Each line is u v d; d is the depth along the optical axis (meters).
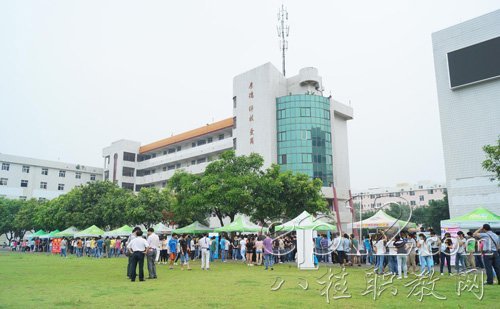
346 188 50.66
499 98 27.62
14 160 64.88
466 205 28.27
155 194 39.38
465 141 28.94
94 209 39.91
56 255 34.25
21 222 50.31
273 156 45.44
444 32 30.86
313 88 49.31
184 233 30.00
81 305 8.37
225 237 28.25
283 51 55.41
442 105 30.45
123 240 34.94
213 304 8.48
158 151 63.88
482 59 28.28
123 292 10.39
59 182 70.06
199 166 52.69
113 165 64.69
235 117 50.03
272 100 46.97
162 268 18.97
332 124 47.94
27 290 10.84
